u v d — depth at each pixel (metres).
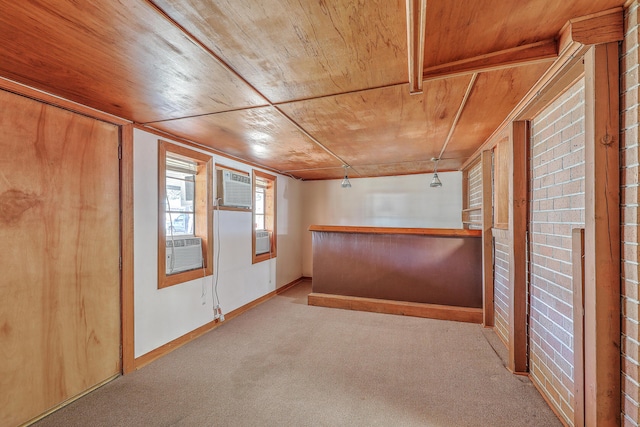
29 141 1.72
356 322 3.38
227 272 3.53
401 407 1.88
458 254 3.55
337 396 1.99
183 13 1.08
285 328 3.22
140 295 2.42
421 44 1.29
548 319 1.90
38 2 1.01
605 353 1.24
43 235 1.79
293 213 5.43
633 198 1.15
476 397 1.97
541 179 1.99
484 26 1.24
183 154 2.88
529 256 2.19
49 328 1.82
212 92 1.79
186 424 1.73
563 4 1.12
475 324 3.31
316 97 1.86
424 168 4.55
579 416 1.45
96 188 2.10
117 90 1.76
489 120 2.32
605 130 1.23
